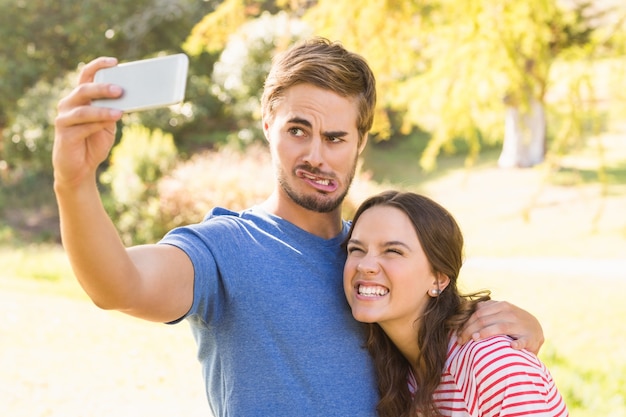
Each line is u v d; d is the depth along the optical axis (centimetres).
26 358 512
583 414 489
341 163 175
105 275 128
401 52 541
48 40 1808
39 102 1644
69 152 118
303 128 172
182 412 429
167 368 505
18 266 987
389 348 183
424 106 567
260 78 1722
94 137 121
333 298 172
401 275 176
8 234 1348
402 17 515
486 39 489
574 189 1547
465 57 511
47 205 1527
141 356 528
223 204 1038
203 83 1809
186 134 1823
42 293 753
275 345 162
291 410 160
